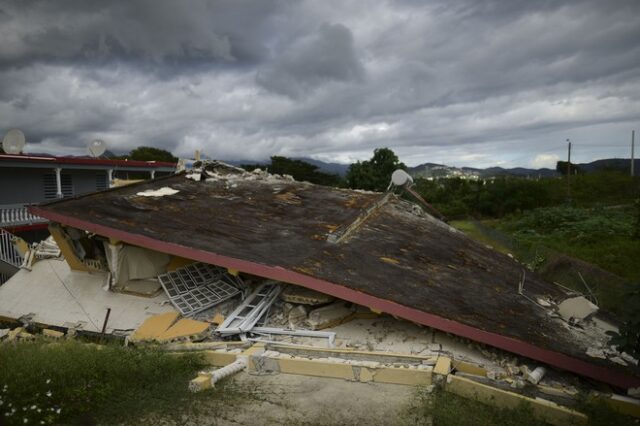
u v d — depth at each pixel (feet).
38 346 22.26
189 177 46.11
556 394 20.20
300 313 28.48
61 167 68.64
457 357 23.79
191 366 21.40
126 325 30.01
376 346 25.16
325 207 40.73
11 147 67.97
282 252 29.60
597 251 43.70
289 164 163.43
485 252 38.99
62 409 16.42
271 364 21.22
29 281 36.58
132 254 33.22
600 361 23.32
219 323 28.58
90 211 33.55
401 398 18.31
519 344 23.45
